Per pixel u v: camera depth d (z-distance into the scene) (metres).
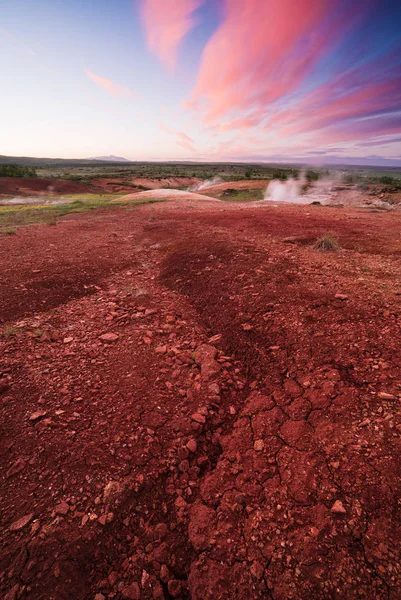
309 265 5.54
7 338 3.82
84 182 52.16
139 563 1.84
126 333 4.05
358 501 1.83
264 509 1.97
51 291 5.33
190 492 2.21
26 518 1.96
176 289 5.48
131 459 2.35
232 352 3.62
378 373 2.72
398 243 6.77
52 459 2.31
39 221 14.42
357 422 2.32
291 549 1.72
